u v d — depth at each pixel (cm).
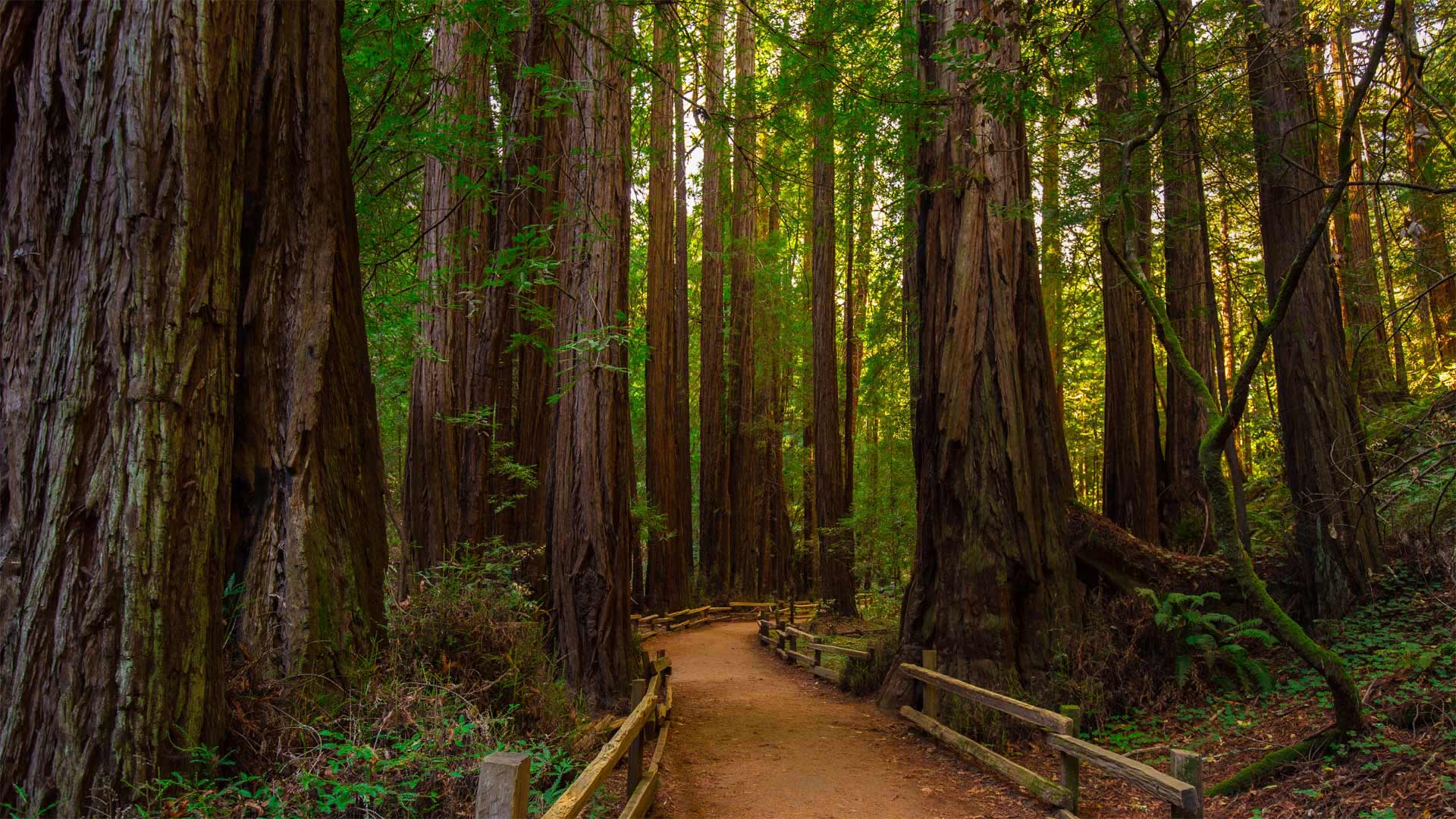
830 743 870
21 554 413
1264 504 1460
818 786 710
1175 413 1512
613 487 1061
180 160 453
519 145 845
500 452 1338
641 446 3466
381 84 845
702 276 2905
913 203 1138
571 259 1081
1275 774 639
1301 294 992
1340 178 557
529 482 1284
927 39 1052
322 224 589
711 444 2895
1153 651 944
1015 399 992
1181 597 938
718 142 823
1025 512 970
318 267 584
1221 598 990
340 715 518
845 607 2250
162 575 427
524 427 1383
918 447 1069
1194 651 928
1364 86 547
